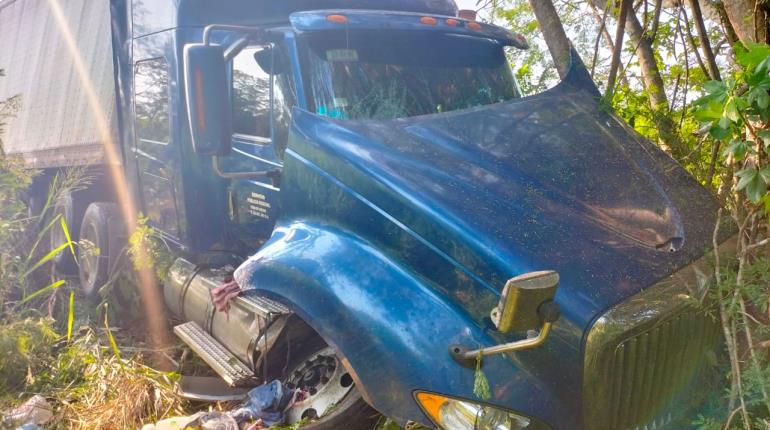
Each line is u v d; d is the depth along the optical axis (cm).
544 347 276
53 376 454
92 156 671
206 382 452
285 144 431
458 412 279
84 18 733
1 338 434
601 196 332
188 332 454
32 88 863
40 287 699
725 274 304
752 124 316
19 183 545
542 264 283
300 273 326
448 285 299
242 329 400
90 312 613
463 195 319
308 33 414
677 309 287
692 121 499
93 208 664
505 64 482
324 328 308
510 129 379
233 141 486
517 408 273
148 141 570
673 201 340
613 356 271
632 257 295
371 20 425
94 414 416
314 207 362
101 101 652
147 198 587
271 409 371
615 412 277
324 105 409
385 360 289
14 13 979
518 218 308
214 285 462
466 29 453
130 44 595
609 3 503
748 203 340
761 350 316
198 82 386
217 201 511
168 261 536
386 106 411
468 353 278
